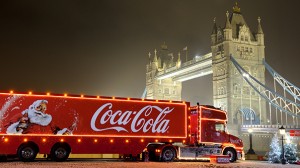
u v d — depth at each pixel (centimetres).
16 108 3084
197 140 3619
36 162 3044
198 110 3656
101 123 3319
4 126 3033
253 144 12244
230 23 15212
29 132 3094
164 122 3528
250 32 15175
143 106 3481
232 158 3706
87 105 3300
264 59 14938
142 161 3481
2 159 3222
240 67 13862
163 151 3456
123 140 3375
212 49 15350
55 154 3156
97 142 3288
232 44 14638
